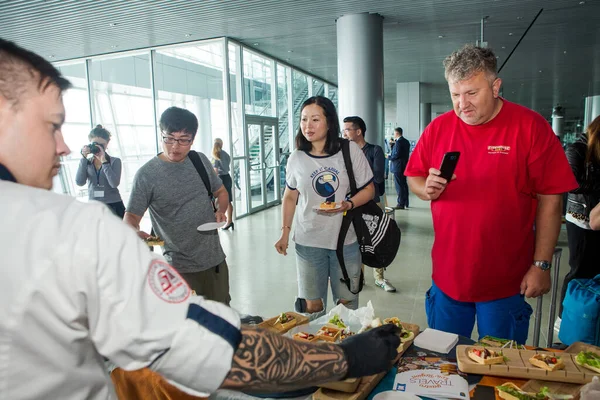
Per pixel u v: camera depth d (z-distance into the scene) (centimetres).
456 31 718
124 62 834
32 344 51
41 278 51
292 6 570
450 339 138
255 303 359
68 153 65
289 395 114
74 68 887
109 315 53
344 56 618
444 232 174
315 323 155
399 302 349
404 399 103
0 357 50
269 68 914
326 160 219
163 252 221
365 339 72
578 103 2066
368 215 218
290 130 1023
